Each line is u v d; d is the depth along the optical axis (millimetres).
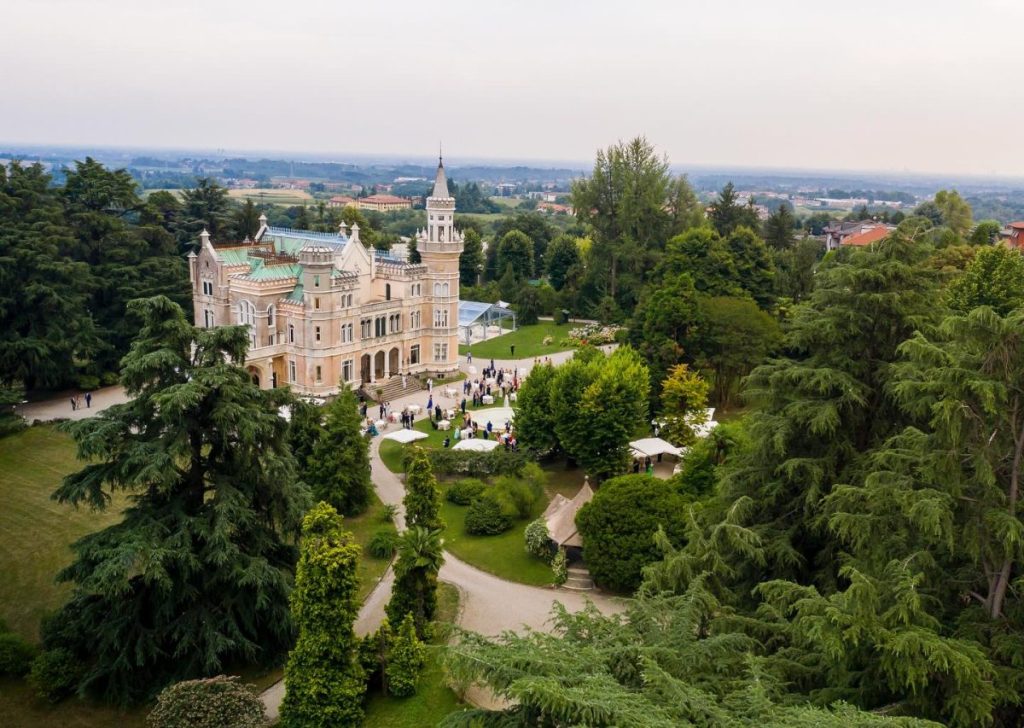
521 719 22625
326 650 35281
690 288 85062
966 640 24062
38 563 51906
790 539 34562
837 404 34719
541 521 56875
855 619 22984
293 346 91812
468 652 23391
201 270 96250
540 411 71125
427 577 43062
